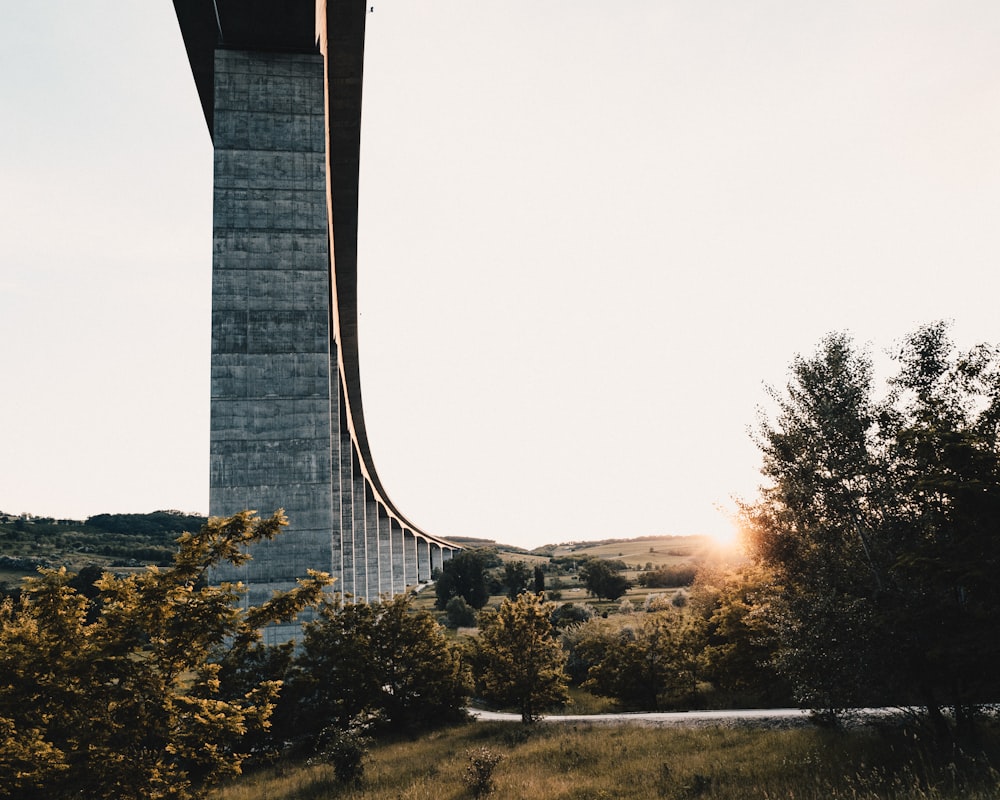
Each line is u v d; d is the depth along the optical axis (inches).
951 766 416.8
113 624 384.8
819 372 591.2
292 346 1128.8
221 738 388.5
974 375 529.3
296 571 1082.1
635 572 5541.3
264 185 1165.7
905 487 544.7
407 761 800.9
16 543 4997.5
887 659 511.8
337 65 1355.8
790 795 470.0
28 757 322.3
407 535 5452.8
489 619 1197.7
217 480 1084.5
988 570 456.4
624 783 582.2
